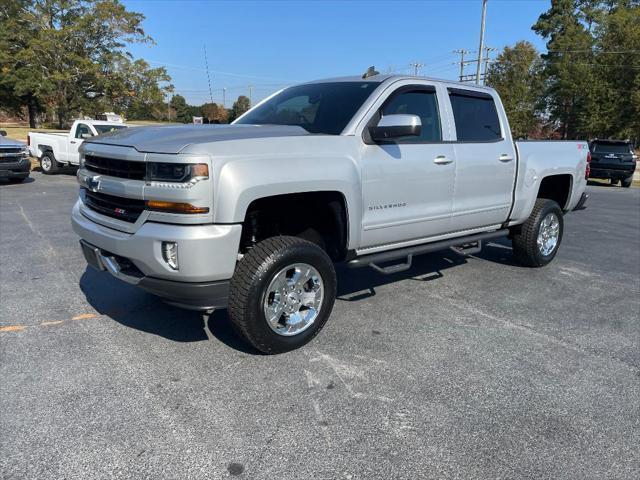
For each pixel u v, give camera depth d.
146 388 3.19
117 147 3.44
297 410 2.99
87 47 37.41
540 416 3.01
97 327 4.10
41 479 2.38
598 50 41.38
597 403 3.18
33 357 3.56
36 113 49.44
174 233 3.11
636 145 46.56
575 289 5.52
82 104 37.31
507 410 3.06
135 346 3.77
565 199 6.53
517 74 47.97
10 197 10.99
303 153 3.58
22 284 5.11
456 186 4.81
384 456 2.60
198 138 3.33
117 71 37.94
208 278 3.22
